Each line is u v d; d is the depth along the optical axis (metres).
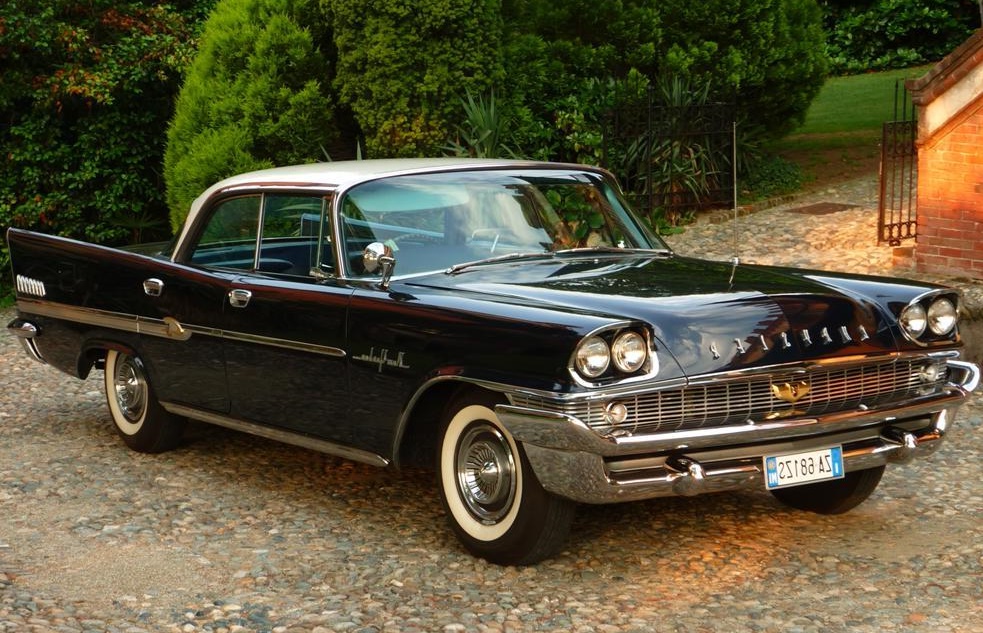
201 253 6.06
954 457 6.18
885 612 4.09
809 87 14.28
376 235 5.25
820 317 4.54
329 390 5.15
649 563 4.66
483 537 4.66
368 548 4.93
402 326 4.77
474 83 12.14
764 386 4.38
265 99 12.08
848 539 4.93
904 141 10.60
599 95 13.33
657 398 4.23
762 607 4.16
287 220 5.57
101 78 13.02
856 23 24.42
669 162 12.85
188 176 11.78
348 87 12.19
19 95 13.17
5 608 4.29
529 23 13.56
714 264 5.43
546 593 4.36
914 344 4.72
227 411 5.83
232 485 5.94
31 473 6.24
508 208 5.50
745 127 14.05
